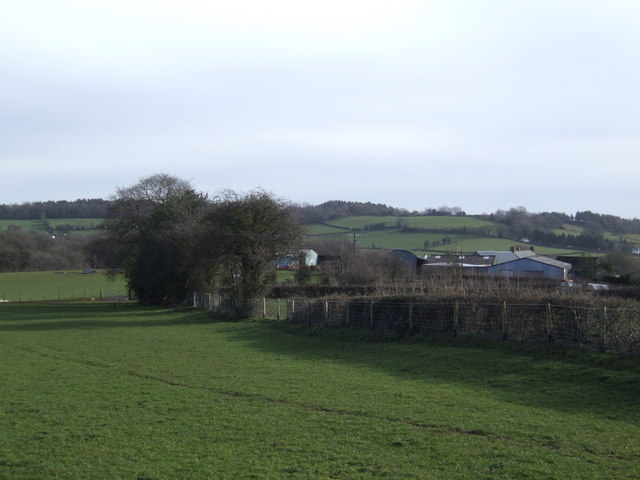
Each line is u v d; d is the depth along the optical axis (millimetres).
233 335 30734
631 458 9711
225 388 16234
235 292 43719
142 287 64125
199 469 9648
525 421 12062
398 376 17656
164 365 20656
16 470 9820
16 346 27391
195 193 64438
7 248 120812
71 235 140250
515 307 20750
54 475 9539
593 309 17750
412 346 22656
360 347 23859
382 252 68688
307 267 65375
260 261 41938
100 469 9758
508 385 15633
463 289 27656
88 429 12195
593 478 8812
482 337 21547
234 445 10938
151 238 60594
